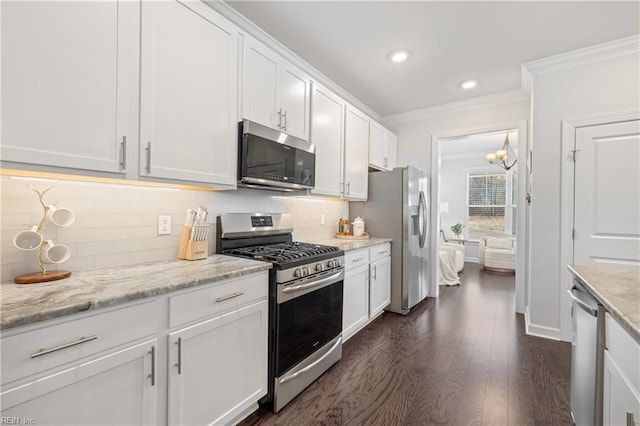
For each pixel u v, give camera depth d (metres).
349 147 3.06
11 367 0.82
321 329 2.06
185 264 1.64
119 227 1.57
